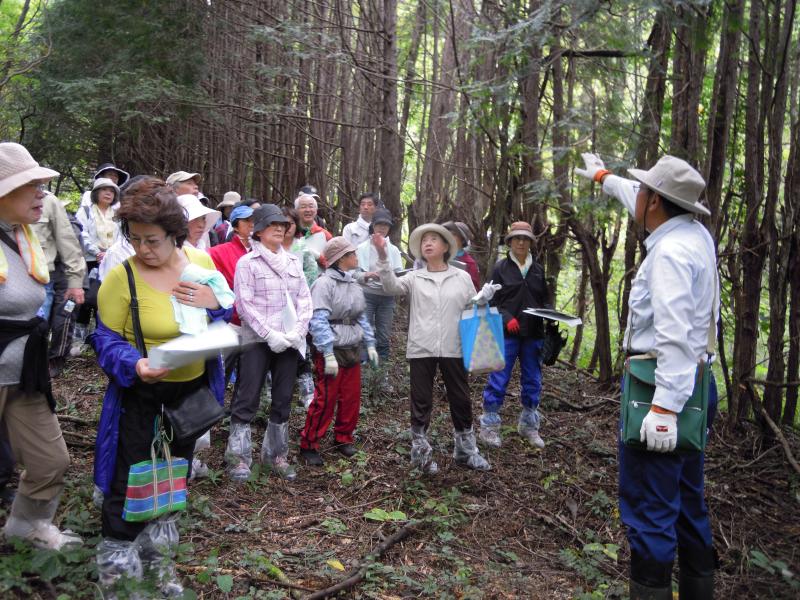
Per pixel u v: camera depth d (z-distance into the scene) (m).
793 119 5.77
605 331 7.55
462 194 11.71
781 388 5.77
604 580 3.74
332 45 9.64
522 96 7.16
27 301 2.98
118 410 2.81
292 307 4.70
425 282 5.09
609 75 6.45
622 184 3.57
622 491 3.10
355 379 5.31
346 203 13.25
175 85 9.85
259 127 12.23
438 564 3.83
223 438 5.40
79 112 9.91
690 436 2.88
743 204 5.94
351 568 3.65
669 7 4.93
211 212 4.96
